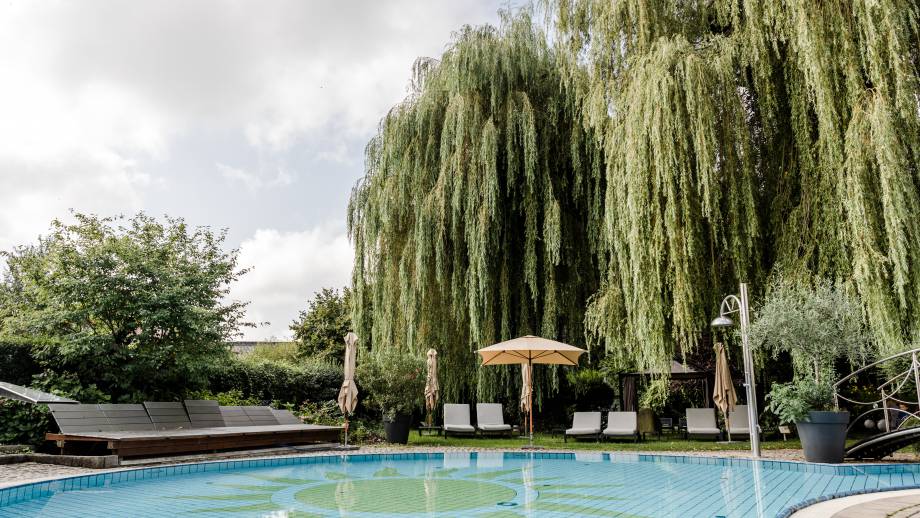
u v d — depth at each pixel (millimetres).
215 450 9648
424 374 12906
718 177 10844
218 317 11523
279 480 7641
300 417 13367
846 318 8500
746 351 9555
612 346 12336
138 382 11297
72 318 10266
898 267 8492
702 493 6367
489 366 14820
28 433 8977
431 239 14656
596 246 13734
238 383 14125
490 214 13789
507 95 14492
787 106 11008
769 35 10422
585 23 12875
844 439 8086
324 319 23297
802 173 10336
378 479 7742
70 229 11156
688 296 10625
